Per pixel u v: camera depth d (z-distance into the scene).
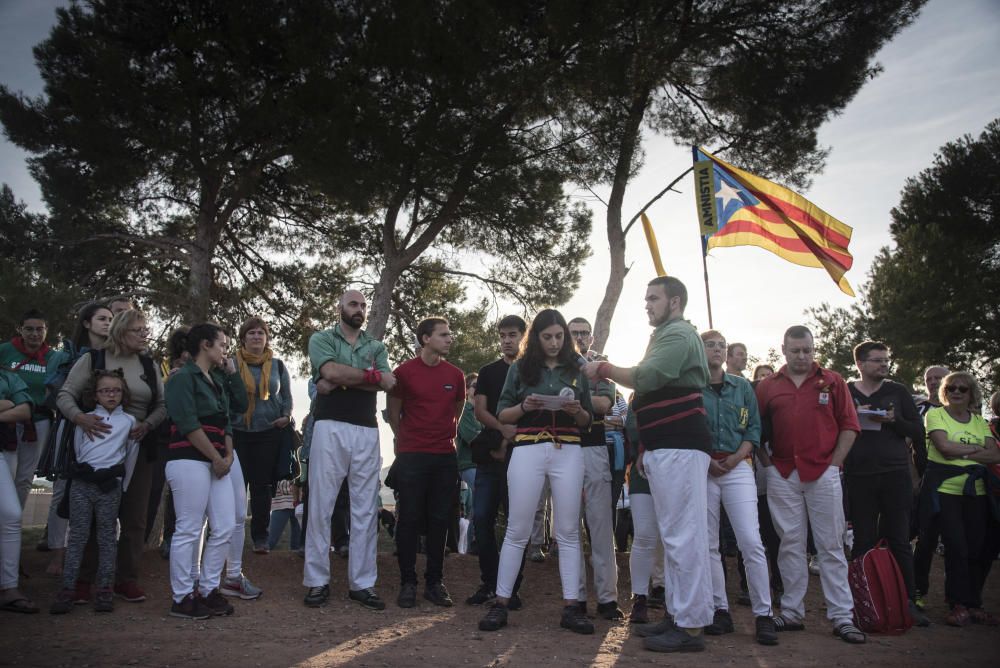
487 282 16.72
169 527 6.57
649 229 5.77
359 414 5.68
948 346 24.25
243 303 17.19
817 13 13.48
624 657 4.30
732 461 4.99
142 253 16.58
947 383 6.09
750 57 13.40
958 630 5.35
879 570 5.17
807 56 13.32
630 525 7.92
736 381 5.26
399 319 17.44
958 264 24.22
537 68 12.57
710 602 4.47
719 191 8.43
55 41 14.91
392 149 12.73
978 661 4.41
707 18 13.24
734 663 4.21
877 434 5.59
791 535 5.20
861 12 13.27
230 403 5.71
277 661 4.06
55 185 15.23
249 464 6.75
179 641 4.41
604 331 13.52
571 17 12.03
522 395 5.25
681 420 4.54
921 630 5.29
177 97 13.44
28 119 14.89
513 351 6.06
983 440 5.89
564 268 16.02
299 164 13.25
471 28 12.50
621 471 7.14
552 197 14.70
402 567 5.75
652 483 4.60
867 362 5.74
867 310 23.48
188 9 14.20
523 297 16.52
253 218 17.02
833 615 4.97
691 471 4.49
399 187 13.41
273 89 13.86
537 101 12.86
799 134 13.88
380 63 12.87
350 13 13.59
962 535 5.67
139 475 5.52
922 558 6.09
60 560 6.03
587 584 6.63
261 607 5.43
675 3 12.82
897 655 4.50
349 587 5.86
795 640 4.85
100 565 5.13
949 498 5.81
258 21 13.60
